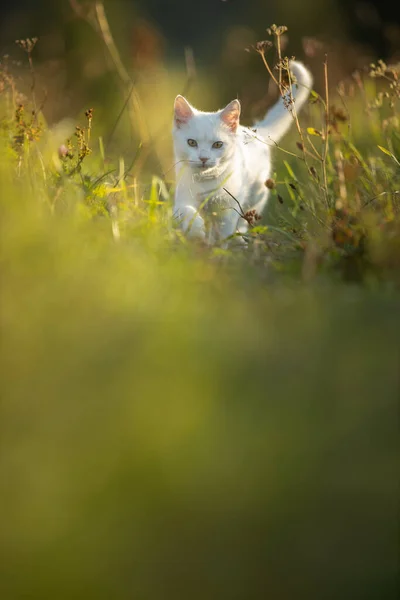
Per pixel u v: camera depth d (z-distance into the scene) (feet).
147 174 32.17
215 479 9.20
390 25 54.29
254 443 9.84
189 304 14.28
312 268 16.72
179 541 8.46
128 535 8.53
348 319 13.71
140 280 15.33
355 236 18.35
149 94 44.27
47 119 36.68
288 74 22.00
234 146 25.12
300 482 9.14
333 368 11.76
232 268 17.53
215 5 78.02
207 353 12.20
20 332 12.78
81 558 8.28
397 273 16.80
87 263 15.67
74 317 13.42
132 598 8.00
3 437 10.34
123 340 12.59
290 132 35.14
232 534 8.50
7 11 59.21
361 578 7.93
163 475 9.26
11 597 8.08
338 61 41.37
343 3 57.21
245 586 8.00
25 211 17.13
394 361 11.86
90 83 44.88
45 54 49.29
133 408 10.62
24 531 8.68
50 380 11.53
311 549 8.27
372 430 10.11
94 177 24.30
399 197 20.95
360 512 8.71
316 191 23.45
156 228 19.47
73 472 9.47
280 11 58.90
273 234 21.25
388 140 24.36
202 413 10.44
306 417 10.44
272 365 11.94
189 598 7.95
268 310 14.35
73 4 37.47
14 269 15.07
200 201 24.66
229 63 53.93
